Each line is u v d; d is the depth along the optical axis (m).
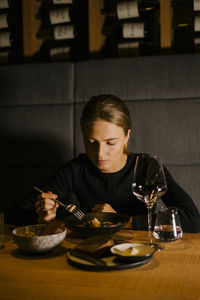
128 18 2.22
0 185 2.23
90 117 1.29
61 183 1.59
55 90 2.18
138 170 1.04
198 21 2.05
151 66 2.06
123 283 0.70
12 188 2.21
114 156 1.35
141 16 2.24
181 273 0.75
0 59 2.47
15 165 2.22
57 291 0.66
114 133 1.31
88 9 2.44
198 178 1.97
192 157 1.99
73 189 1.62
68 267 0.80
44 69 2.20
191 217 1.31
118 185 1.53
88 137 1.32
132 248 0.81
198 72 2.00
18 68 2.23
